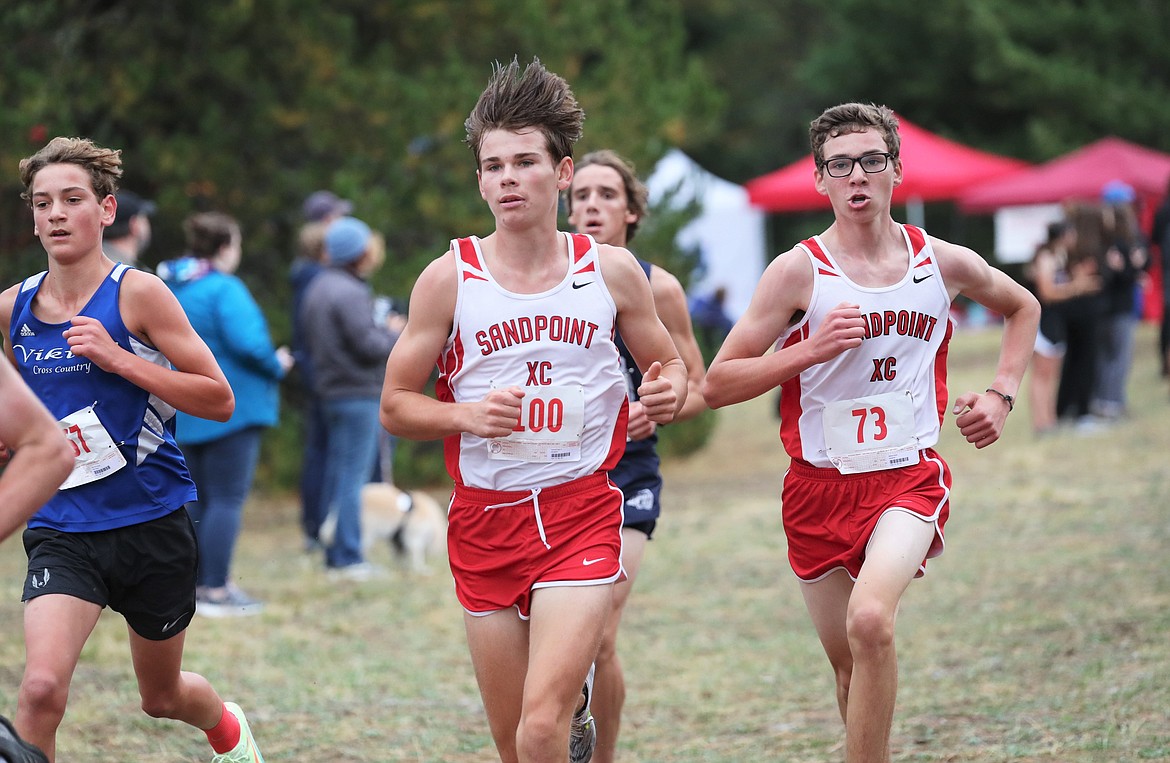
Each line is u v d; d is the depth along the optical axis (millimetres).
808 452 11227
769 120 119562
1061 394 39562
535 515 10273
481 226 35875
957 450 37844
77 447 10625
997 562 23469
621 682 12938
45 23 32812
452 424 9961
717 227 65625
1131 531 24781
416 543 25875
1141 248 38906
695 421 42312
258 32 34000
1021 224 62250
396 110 34594
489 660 10438
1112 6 87312
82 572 10484
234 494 22062
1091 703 14859
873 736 10172
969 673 16859
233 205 34750
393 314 27281
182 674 11617
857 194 10820
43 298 10867
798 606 22094
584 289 10359
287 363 22312
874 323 10938
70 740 15117
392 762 14562
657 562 26188
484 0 37688
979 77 89000
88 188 10672
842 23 102188
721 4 113938
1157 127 83938
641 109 39125
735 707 16594
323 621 21625
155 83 33781
